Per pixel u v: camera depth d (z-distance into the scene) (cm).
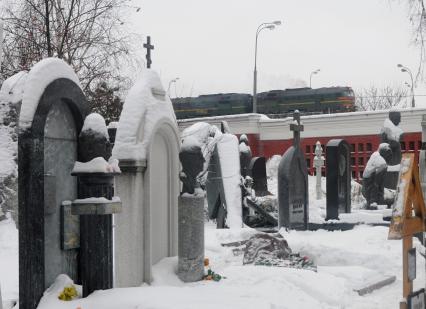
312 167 3647
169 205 928
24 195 617
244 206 1786
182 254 855
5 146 1246
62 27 1994
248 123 3872
